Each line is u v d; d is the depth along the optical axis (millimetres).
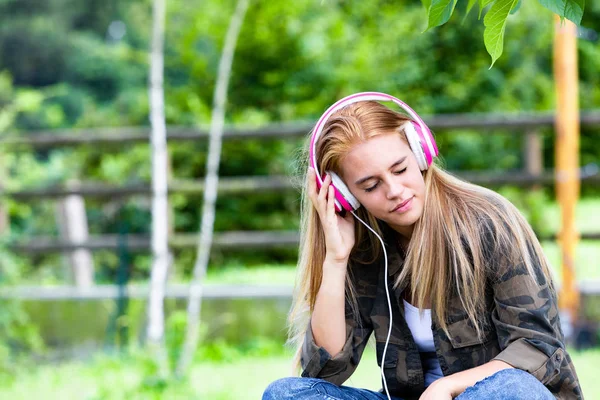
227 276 10383
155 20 7555
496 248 3014
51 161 11102
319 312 3258
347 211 3303
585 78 14422
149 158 11344
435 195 3119
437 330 3139
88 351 8352
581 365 6859
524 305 2967
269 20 11758
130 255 10648
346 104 3131
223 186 8844
